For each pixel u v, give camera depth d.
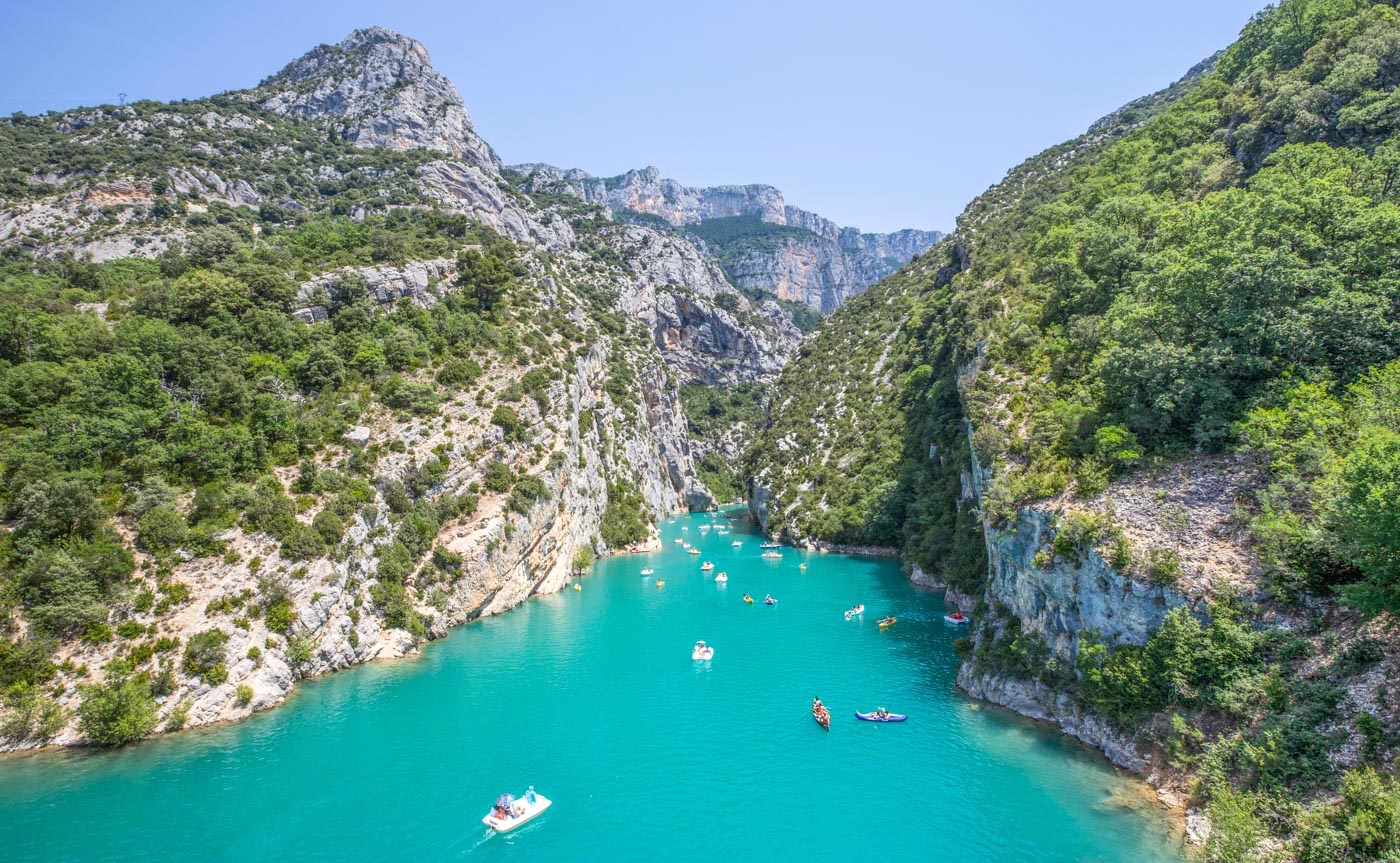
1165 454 43.34
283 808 36.47
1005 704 45.56
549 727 46.34
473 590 71.69
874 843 32.81
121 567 48.47
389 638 61.59
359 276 91.56
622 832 34.12
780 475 138.50
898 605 77.12
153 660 46.56
